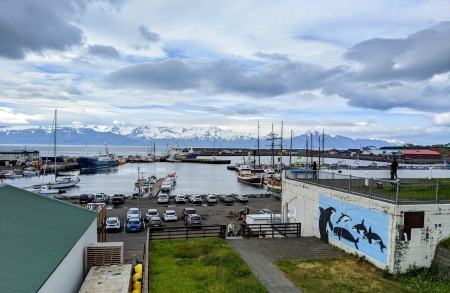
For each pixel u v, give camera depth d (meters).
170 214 43.19
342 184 23.50
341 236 21.11
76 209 20.34
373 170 30.28
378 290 15.18
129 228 36.59
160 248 21.39
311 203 24.95
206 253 20.33
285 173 29.72
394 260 16.80
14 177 110.44
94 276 14.78
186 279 16.19
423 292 14.95
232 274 16.75
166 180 93.88
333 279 16.38
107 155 172.75
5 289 9.48
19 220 14.94
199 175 132.00
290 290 15.11
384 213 17.48
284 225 28.19
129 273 15.31
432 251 17.17
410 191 19.94
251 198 63.66
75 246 15.01
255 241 22.84
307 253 20.33
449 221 17.34
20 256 11.71
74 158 174.88
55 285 12.04
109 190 86.81
